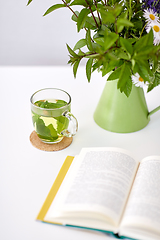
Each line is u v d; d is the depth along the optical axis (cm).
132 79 87
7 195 83
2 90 116
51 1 170
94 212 75
